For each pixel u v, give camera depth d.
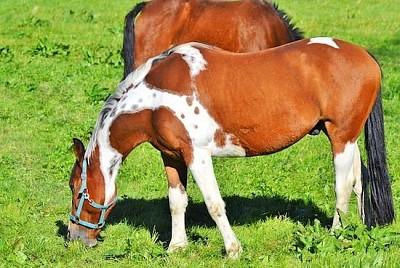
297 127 9.08
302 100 9.02
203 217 11.23
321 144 14.59
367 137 9.70
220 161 13.63
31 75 19.48
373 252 9.14
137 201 11.91
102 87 18.38
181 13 13.60
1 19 27.47
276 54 9.16
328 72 9.06
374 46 23.73
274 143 9.16
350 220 10.20
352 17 28.00
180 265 9.09
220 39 13.07
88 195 9.42
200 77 9.03
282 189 12.28
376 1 30.92
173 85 9.02
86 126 15.56
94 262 9.39
